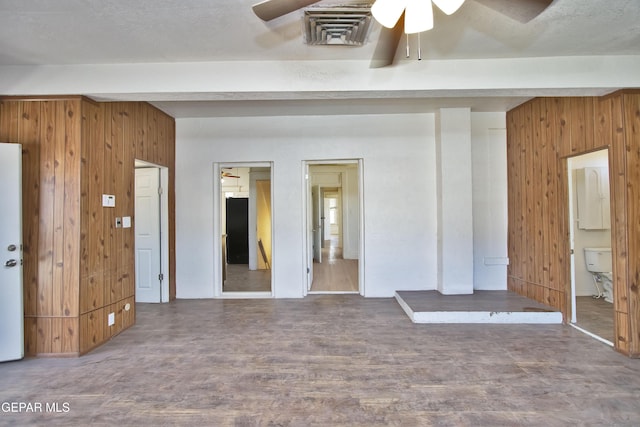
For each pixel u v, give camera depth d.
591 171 4.69
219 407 2.18
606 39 2.55
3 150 2.83
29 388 2.43
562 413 2.09
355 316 4.02
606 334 3.37
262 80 2.91
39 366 2.79
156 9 2.10
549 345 3.13
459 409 2.14
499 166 4.84
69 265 3.00
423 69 2.91
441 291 4.66
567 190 3.71
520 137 4.50
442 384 2.44
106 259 3.36
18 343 2.88
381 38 2.44
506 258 4.84
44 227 3.00
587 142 3.31
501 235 4.85
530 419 2.04
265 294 5.02
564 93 3.00
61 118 3.00
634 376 2.54
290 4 1.72
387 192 4.88
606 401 2.22
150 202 4.77
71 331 2.99
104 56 2.80
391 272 4.88
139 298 4.76
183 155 4.96
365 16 2.13
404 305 4.22
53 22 2.25
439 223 4.73
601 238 4.86
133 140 3.88
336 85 2.91
